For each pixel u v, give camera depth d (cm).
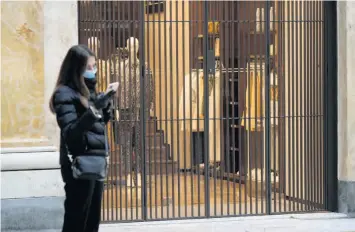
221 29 1256
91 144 833
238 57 1270
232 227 1185
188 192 1375
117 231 1151
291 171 1305
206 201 1238
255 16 1267
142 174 1210
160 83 1220
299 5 1274
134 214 1250
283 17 1277
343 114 1272
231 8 1277
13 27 1108
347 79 1264
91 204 866
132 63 1223
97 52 1189
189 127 1343
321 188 1294
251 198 1254
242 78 1291
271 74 1315
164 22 1216
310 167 1291
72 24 1134
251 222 1220
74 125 811
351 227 1201
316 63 1285
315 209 1294
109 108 866
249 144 1256
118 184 1272
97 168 829
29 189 1113
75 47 846
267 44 1263
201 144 1405
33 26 1115
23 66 1112
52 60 1123
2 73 1105
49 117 1124
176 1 1222
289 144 1277
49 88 1123
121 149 1201
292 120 1278
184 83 1228
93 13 1183
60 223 1124
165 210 1280
